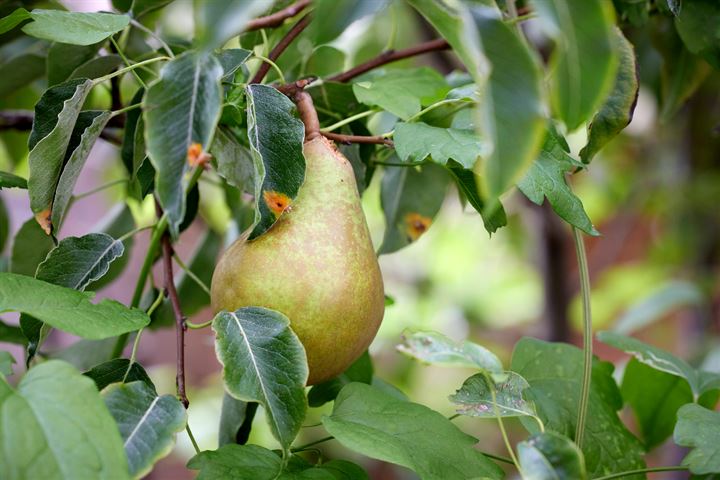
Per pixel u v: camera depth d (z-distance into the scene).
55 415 0.34
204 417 1.23
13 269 0.56
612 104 0.47
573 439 0.48
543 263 0.93
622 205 1.24
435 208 0.59
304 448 0.46
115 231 0.62
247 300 0.42
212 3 0.33
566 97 0.33
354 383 0.44
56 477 0.33
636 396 0.57
